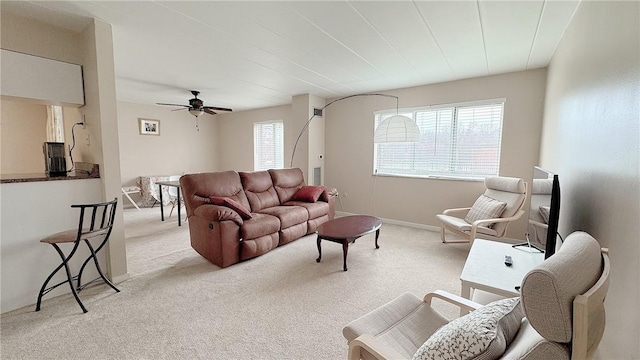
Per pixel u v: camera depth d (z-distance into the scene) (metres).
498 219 3.09
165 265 2.91
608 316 1.17
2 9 2.09
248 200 3.74
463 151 4.07
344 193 5.27
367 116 4.89
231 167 7.30
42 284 2.18
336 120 5.25
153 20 2.28
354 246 3.54
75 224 2.33
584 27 1.80
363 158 4.99
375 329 1.31
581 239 0.94
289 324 1.92
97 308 2.08
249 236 2.98
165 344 1.71
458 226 3.22
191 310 2.07
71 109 2.78
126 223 4.62
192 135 6.93
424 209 4.41
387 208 4.79
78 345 1.69
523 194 3.15
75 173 2.57
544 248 1.60
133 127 5.90
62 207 2.26
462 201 4.07
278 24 2.34
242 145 7.04
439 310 2.10
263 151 6.70
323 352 1.65
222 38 2.62
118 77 3.92
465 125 4.02
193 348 1.67
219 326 1.89
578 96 1.86
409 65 3.36
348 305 2.16
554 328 0.70
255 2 2.01
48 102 2.38
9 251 2.03
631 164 1.02
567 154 2.09
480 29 2.39
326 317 2.00
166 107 6.38
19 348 1.66
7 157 4.18
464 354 0.86
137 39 2.64
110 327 1.86
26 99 2.23
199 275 2.67
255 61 3.25
